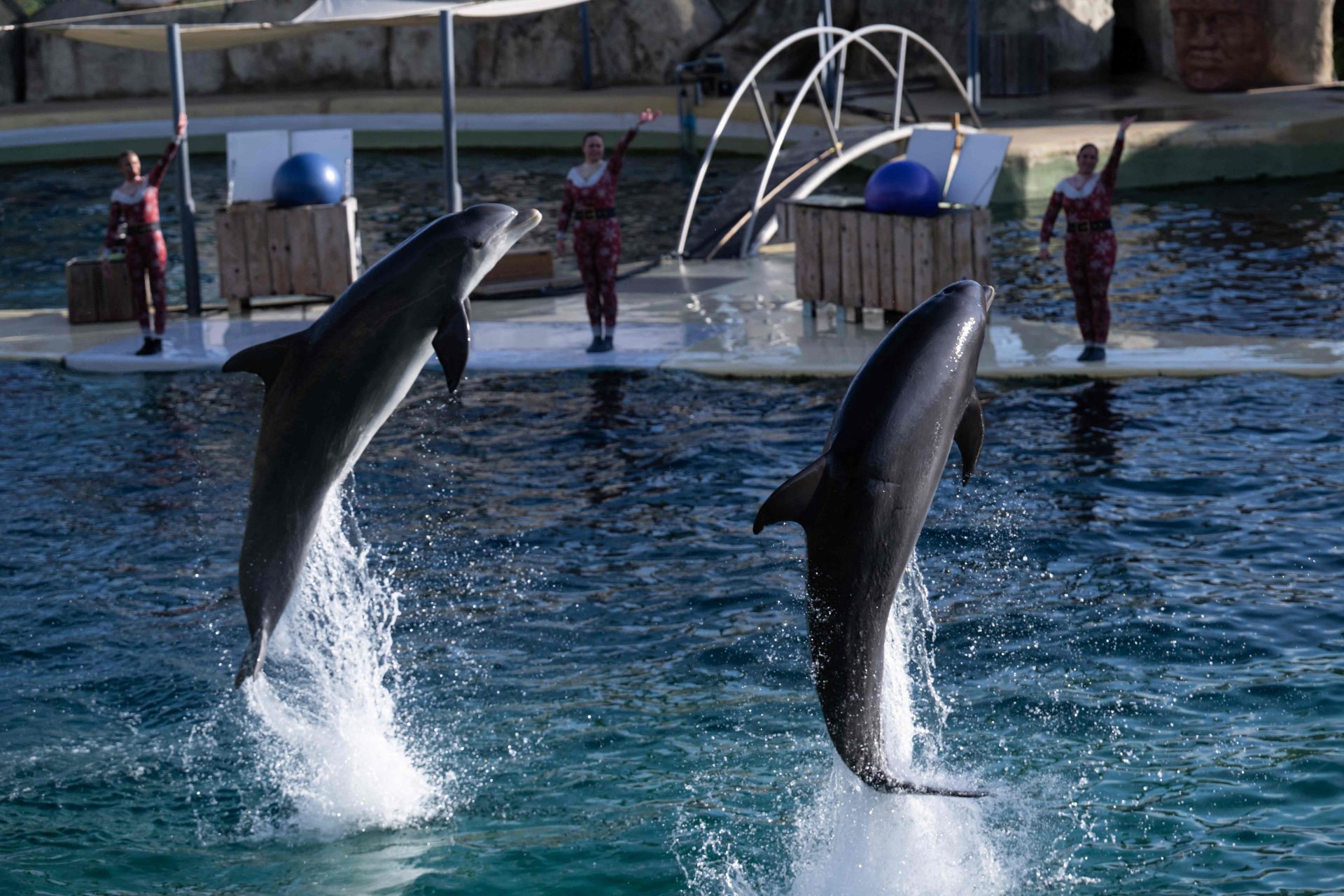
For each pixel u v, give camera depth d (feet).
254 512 20.52
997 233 78.13
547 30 122.62
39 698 28.66
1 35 124.16
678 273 68.59
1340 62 119.65
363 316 20.21
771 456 42.37
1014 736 25.93
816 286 57.21
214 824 23.93
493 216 20.76
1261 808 23.02
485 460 43.06
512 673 29.48
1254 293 60.49
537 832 23.25
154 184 54.49
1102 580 32.89
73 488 41.16
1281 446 41.34
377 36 125.39
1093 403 46.21
